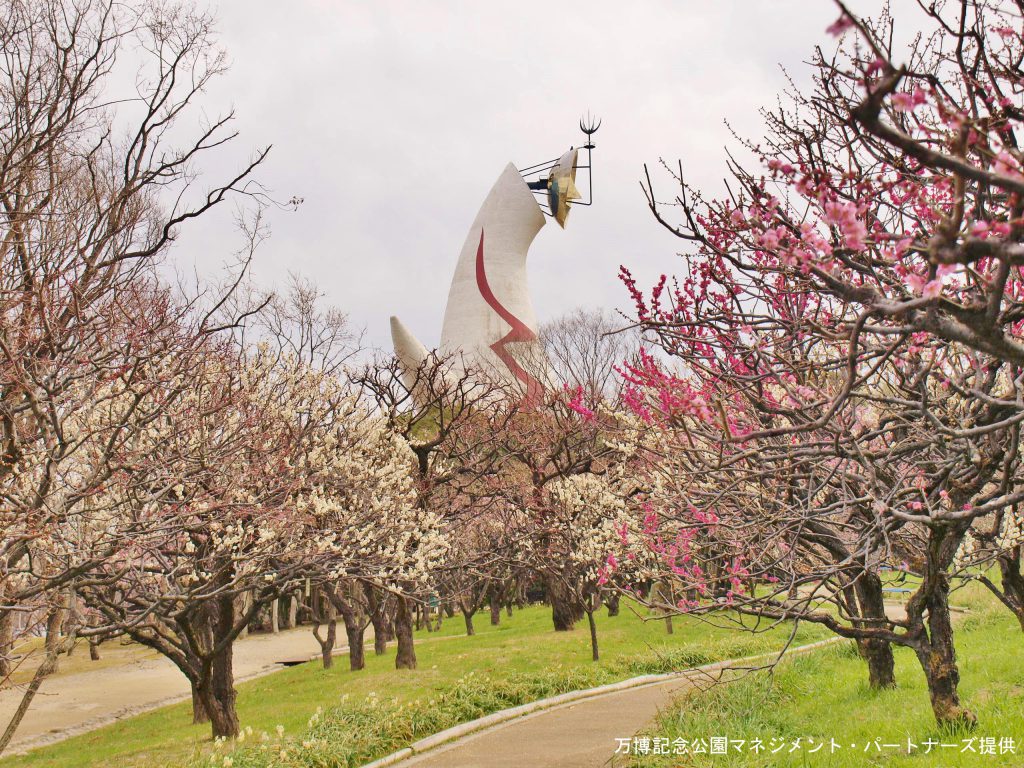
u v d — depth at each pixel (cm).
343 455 1866
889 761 870
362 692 1922
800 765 916
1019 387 668
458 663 2266
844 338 511
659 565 1335
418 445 2395
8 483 1044
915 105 360
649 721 1404
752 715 1216
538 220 5900
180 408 1234
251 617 1522
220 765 1170
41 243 934
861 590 1245
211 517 1169
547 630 2955
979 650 1463
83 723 2336
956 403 868
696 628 2608
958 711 911
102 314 997
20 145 925
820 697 1313
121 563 1178
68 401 1053
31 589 930
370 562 1711
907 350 659
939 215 424
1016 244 396
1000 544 1138
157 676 3288
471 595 3384
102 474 988
